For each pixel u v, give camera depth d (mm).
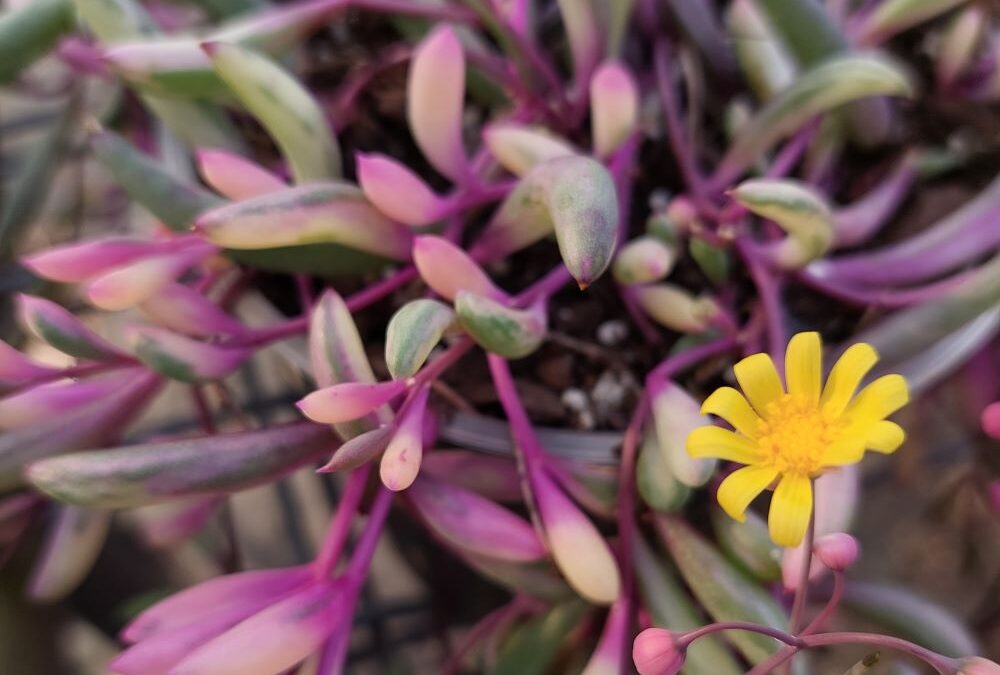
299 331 171
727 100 196
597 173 151
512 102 191
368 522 160
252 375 234
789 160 187
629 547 162
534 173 157
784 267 173
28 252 253
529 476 163
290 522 240
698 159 194
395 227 166
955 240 177
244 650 146
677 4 185
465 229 188
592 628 169
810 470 139
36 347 248
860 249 188
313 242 168
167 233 172
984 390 191
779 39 183
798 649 141
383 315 183
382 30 202
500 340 154
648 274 166
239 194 164
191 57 166
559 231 148
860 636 139
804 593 143
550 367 183
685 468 153
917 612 170
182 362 160
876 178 191
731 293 182
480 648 208
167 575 215
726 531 160
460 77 161
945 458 198
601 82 167
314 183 161
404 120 195
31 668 188
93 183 265
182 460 152
